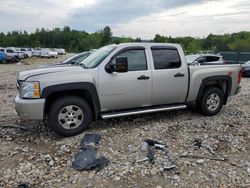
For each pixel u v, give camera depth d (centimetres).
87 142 477
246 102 849
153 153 442
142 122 602
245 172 395
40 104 480
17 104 490
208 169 402
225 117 655
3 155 447
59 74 497
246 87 1246
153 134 528
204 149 467
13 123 605
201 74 628
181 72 603
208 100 651
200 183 366
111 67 529
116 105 551
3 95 962
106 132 534
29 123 604
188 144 486
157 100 591
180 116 653
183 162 419
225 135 531
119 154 443
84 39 9619
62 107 500
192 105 686
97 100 527
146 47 572
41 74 489
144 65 567
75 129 515
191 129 561
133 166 405
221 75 654
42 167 409
